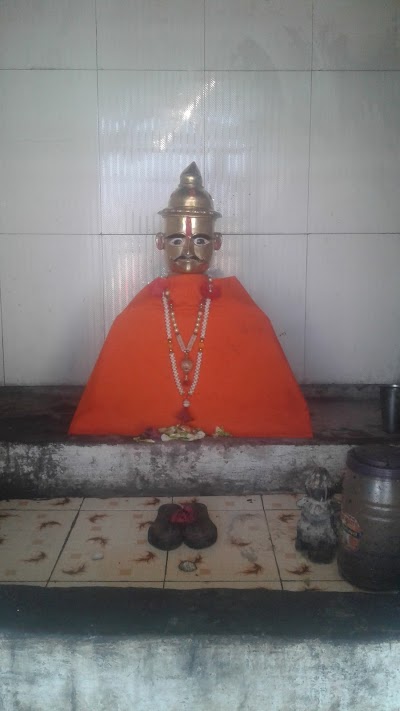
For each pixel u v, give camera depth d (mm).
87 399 3371
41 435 3332
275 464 3258
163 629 1888
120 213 4238
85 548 2762
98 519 3035
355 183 4219
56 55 4074
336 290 4328
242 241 4270
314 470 2758
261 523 3002
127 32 4070
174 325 3377
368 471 2436
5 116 4109
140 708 1922
